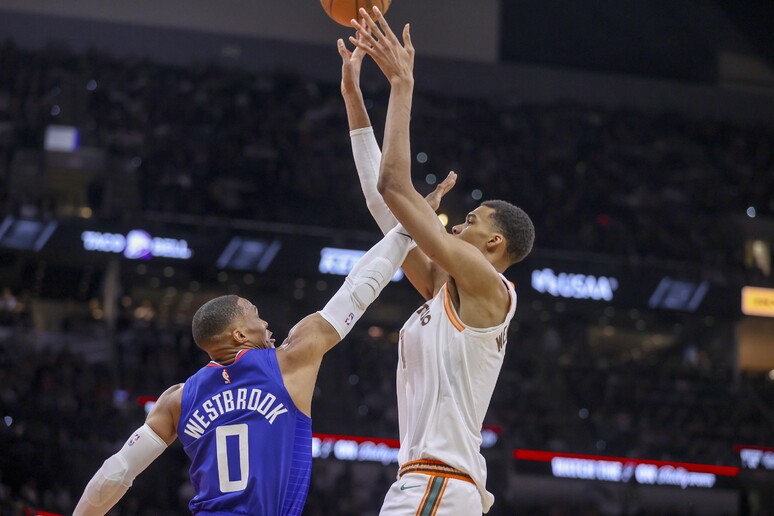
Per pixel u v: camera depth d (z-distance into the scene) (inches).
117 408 653.9
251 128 911.0
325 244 773.9
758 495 705.6
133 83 905.5
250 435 127.9
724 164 1000.9
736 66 1037.2
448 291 132.6
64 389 649.0
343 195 882.8
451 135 956.0
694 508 689.6
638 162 983.6
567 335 916.0
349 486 649.0
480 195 920.3
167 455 624.7
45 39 900.6
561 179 949.2
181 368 737.0
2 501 522.6
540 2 1022.4
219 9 938.1
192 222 751.1
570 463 686.5
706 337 944.3
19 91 862.5
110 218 735.7
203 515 125.3
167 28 925.2
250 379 131.5
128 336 746.2
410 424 130.3
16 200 756.0
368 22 138.8
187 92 916.0
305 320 137.7
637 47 1029.8
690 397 810.2
